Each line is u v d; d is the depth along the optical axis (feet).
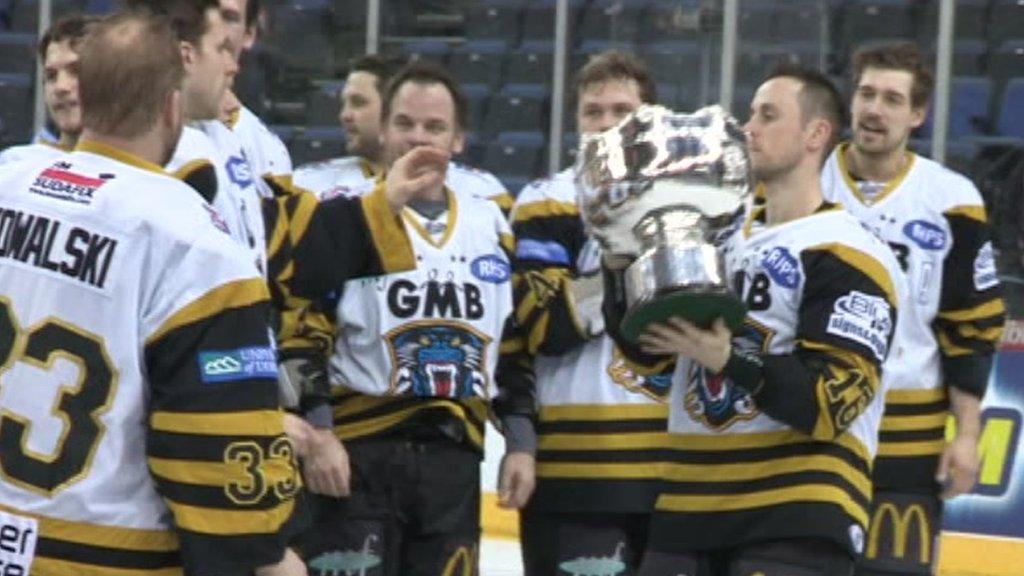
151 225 28.91
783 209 40.29
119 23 29.81
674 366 44.24
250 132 42.39
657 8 93.40
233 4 35.37
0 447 29.19
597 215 35.50
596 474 48.73
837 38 90.63
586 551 49.08
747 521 38.65
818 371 37.65
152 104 29.53
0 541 29.04
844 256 38.88
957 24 89.10
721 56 91.66
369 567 46.70
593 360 48.91
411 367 46.70
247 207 36.50
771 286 39.32
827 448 38.60
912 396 50.26
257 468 28.66
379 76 53.16
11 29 100.83
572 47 95.45
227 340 28.71
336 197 38.19
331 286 37.52
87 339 28.86
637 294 34.40
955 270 50.57
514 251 48.83
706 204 34.94
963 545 78.64
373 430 46.85
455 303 47.19
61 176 29.58
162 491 28.68
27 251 29.35
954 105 88.89
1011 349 80.07
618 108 49.14
